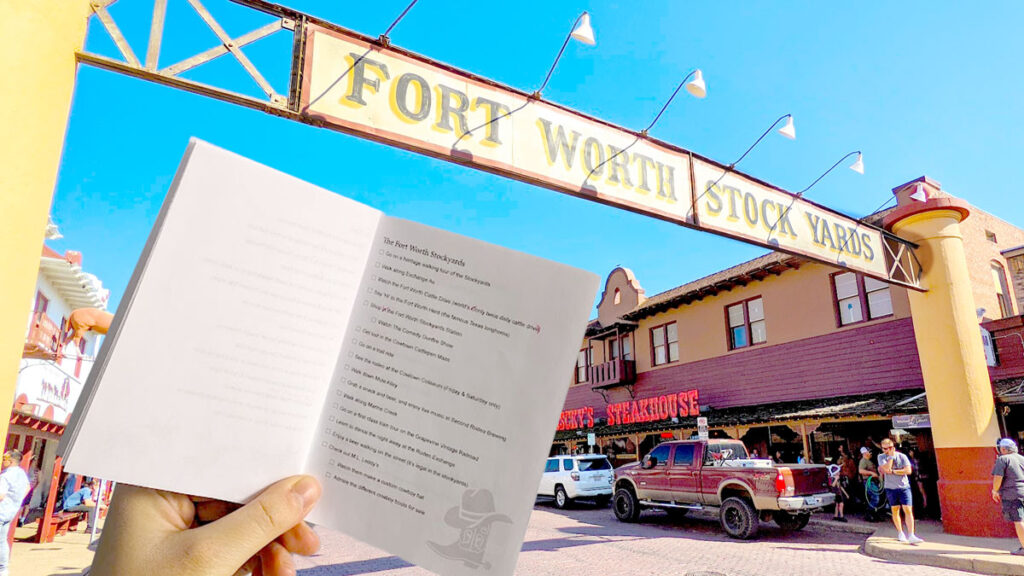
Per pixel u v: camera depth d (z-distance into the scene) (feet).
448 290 3.51
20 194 6.34
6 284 6.01
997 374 39.22
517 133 17.52
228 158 3.23
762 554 30.27
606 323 76.79
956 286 35.55
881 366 45.16
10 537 29.01
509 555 3.10
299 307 3.35
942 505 34.78
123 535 2.97
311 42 13.94
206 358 3.10
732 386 57.16
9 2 6.59
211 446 3.09
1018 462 27.66
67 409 59.77
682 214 21.84
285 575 3.22
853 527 38.11
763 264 53.47
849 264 29.94
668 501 41.45
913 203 36.50
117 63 11.18
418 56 15.66
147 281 3.00
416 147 15.37
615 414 69.77
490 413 3.29
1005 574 24.81
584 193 18.88
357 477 3.32
